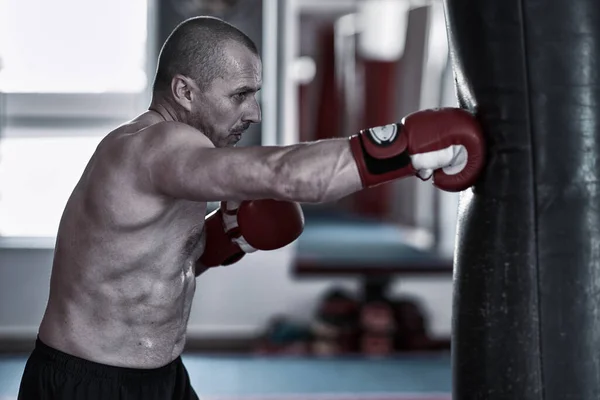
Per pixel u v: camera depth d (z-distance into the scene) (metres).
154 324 2.01
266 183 1.66
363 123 9.21
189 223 1.99
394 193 8.59
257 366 5.06
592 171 1.74
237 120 1.96
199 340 5.91
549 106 1.73
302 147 1.68
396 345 5.72
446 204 7.40
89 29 5.89
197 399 2.22
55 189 5.95
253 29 5.91
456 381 1.89
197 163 1.70
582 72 1.73
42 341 2.05
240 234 2.27
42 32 5.85
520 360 1.76
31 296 5.72
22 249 5.70
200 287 5.95
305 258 6.28
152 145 1.81
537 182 1.73
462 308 1.85
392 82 9.00
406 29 8.06
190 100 1.94
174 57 1.94
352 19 9.70
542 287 1.74
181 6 5.82
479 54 1.78
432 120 1.72
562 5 1.72
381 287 6.02
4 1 5.81
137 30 5.91
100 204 1.91
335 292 5.84
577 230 1.73
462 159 1.74
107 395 1.98
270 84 5.96
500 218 1.77
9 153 5.90
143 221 1.88
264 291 6.00
